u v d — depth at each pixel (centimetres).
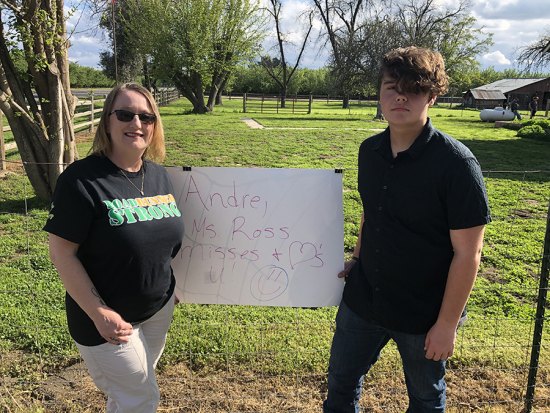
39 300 405
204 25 2786
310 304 256
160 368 308
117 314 184
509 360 321
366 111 3575
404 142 181
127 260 186
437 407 200
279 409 271
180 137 1538
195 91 2942
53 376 303
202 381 296
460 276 172
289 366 309
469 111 4347
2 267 480
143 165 205
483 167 1148
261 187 250
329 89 3522
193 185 250
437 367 195
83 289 178
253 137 1574
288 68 5953
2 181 858
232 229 253
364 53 3012
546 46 2173
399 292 190
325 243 252
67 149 754
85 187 178
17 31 667
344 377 219
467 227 169
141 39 2872
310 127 2016
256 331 354
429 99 174
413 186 175
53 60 703
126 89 193
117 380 193
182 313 379
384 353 323
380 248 190
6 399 274
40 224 623
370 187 192
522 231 618
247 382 295
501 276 485
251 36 2980
